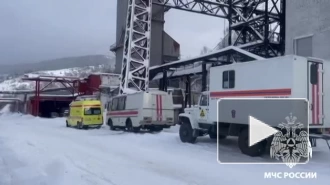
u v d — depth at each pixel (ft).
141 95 68.33
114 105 79.25
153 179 27.25
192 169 31.32
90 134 68.85
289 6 64.03
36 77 173.88
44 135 66.64
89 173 28.96
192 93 110.63
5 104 304.71
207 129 47.50
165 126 70.64
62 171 28.84
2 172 29.48
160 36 147.54
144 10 111.14
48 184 24.44
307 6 60.29
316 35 58.44
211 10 119.75
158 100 69.62
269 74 36.78
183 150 43.42
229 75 42.11
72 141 54.65
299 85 34.78
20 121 139.44
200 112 48.67
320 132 36.96
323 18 57.36
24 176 27.45
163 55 149.79
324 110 36.81
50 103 188.24
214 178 27.73
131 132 71.36
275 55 89.10
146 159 36.83
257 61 38.24
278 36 91.97
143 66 108.47
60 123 119.34
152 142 52.08
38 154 38.73
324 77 36.91
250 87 38.96
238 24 96.37
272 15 92.07
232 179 27.43
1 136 62.80
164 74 104.94
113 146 48.03
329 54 56.24
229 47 78.18
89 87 171.73
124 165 33.19
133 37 111.86
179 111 86.84
